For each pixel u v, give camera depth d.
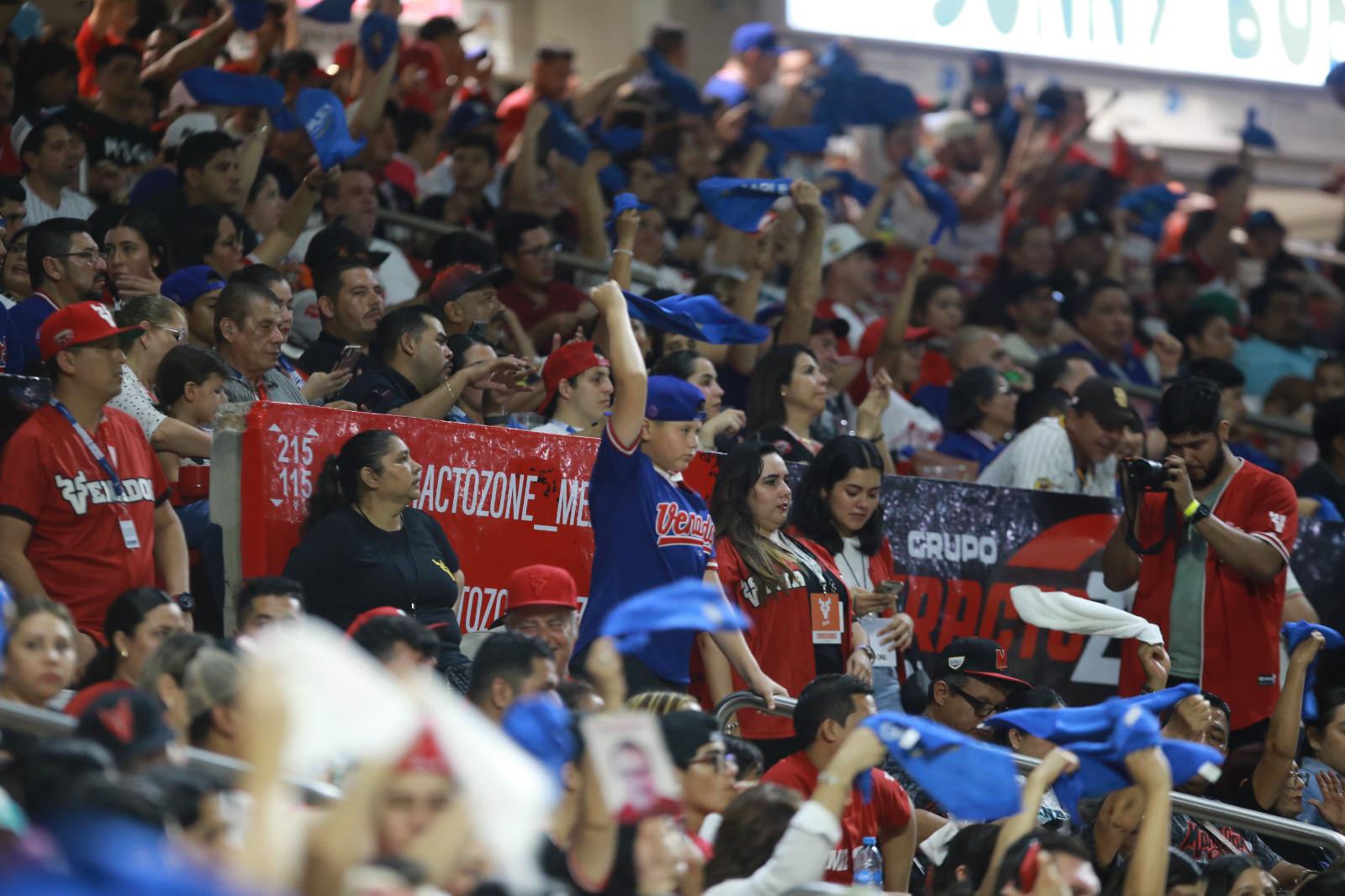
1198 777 21.45
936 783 13.65
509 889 9.59
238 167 27.09
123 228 22.77
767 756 19.58
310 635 7.46
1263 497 22.44
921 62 47.06
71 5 33.44
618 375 17.55
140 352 20.27
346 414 19.42
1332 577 27.47
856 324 32.91
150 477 18.39
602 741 11.48
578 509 21.08
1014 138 44.25
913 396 31.48
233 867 9.78
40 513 17.45
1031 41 48.16
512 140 38.47
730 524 19.84
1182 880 16.56
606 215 35.91
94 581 17.56
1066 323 37.97
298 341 26.02
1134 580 23.25
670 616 12.41
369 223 29.83
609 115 38.59
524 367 21.19
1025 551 24.56
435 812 8.73
